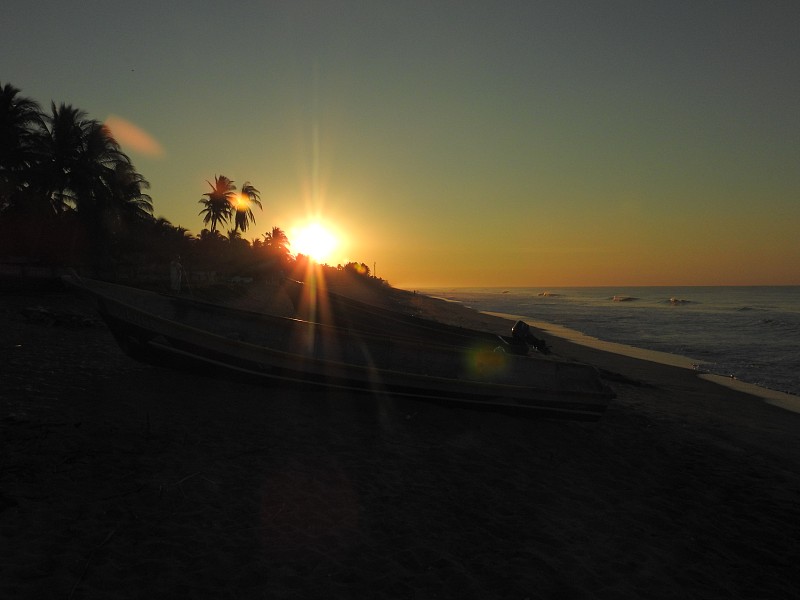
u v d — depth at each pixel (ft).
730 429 41.34
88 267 98.32
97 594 13.08
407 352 36.14
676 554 19.61
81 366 33.94
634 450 32.17
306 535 17.35
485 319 181.06
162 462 21.04
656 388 57.62
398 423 30.81
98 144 102.37
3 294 70.23
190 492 19.02
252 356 31.14
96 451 21.03
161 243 133.49
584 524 20.93
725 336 138.21
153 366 34.55
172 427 25.18
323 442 26.16
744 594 17.49
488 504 21.56
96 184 100.68
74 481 18.51
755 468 31.58
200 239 175.01
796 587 18.31
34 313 48.80
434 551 17.33
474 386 31.91
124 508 17.26
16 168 97.81
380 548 17.15
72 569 13.84
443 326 55.42
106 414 25.64
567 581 16.56
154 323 30.55
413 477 23.27
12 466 18.61
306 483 21.22
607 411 40.98
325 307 59.52
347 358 35.73
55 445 21.08
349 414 31.35
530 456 28.32
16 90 97.14
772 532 22.71
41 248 93.40
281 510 18.72
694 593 17.08
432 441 28.48
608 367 75.56
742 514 24.44
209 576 14.49
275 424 27.86
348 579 15.24
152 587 13.69
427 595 14.96
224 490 19.63
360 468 23.45
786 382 70.18
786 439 39.99
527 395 32.30
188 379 33.63
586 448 31.24
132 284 90.07
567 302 407.23
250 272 183.01
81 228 98.68
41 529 15.38
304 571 15.35
